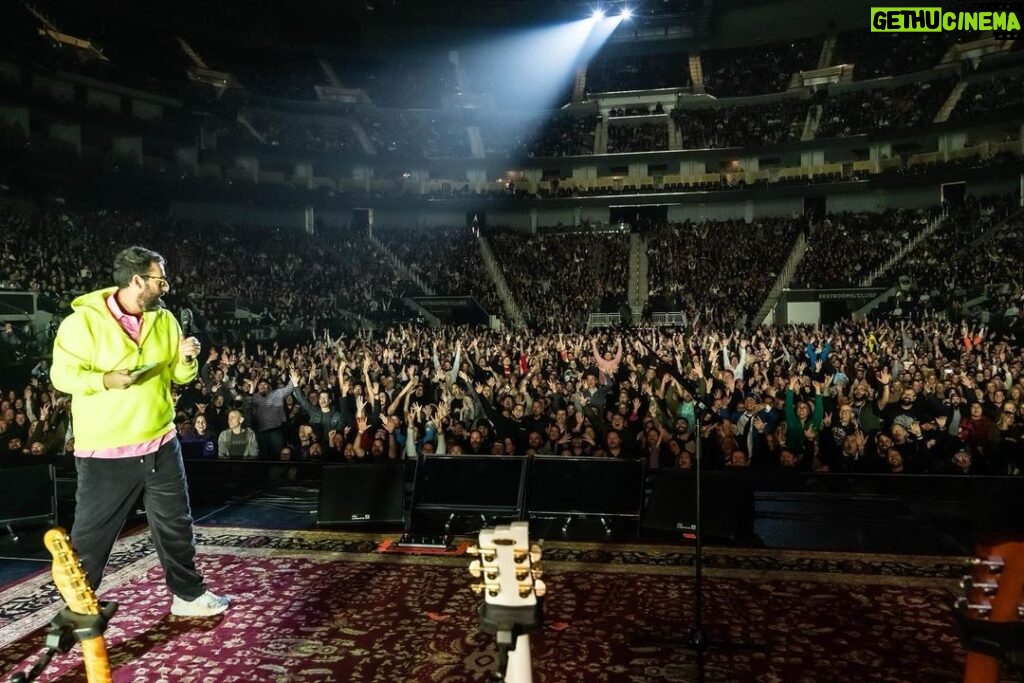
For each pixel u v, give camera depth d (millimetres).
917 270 24344
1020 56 29078
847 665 3596
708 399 9336
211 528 6199
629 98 38375
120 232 24469
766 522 6289
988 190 29016
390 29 37969
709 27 36312
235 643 3893
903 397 9180
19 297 17062
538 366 12133
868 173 30438
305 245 30906
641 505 6004
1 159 22281
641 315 27312
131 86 28750
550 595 4598
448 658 3703
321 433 9414
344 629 4070
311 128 36188
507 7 36219
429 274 29797
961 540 5723
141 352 3857
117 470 3834
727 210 34281
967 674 2256
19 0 25172
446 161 35344
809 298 25516
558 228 34250
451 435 8680
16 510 5984
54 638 2441
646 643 3857
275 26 36375
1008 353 12992
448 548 5551
